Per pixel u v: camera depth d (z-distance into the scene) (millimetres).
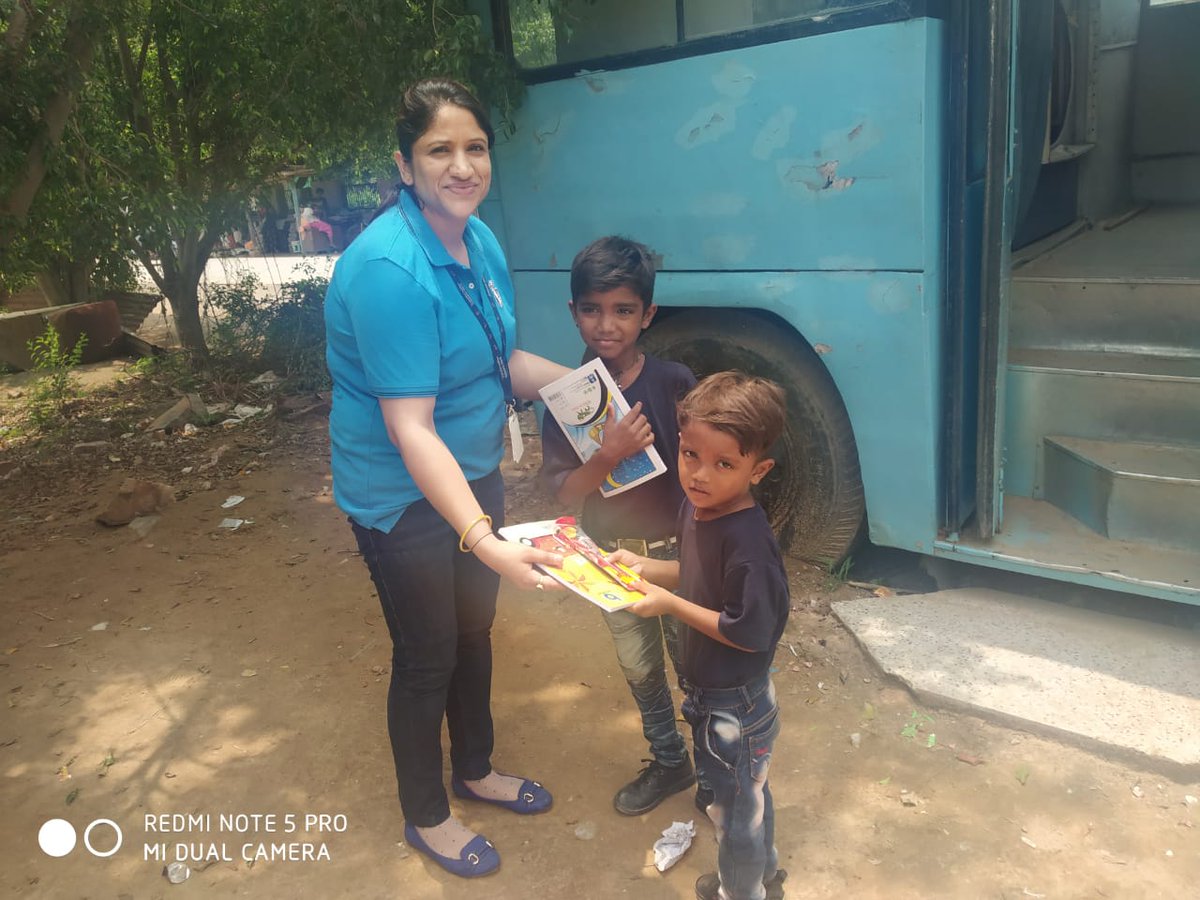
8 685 3479
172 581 4289
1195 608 3389
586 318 2248
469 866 2416
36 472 6027
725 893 2131
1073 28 5012
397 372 1978
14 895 2475
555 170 3943
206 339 9828
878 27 2986
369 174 9109
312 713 3211
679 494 2369
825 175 3234
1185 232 4816
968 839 2453
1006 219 3111
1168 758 2639
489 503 2391
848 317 3344
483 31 3945
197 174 8648
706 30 3375
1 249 6336
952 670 3088
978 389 3334
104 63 8023
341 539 4676
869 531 3604
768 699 2039
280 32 6234
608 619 2408
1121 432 3584
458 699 2562
